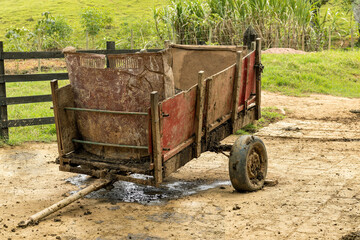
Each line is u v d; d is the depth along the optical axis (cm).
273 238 461
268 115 1193
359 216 511
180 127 565
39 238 471
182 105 558
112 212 551
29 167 761
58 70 1919
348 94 1516
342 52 2039
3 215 541
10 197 611
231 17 2205
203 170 754
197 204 573
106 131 581
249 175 614
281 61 1805
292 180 673
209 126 618
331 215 517
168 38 2262
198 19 2183
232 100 680
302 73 1677
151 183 534
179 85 829
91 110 575
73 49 599
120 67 567
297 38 2300
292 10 2248
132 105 564
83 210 559
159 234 481
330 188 622
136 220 523
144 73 549
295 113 1243
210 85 595
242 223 503
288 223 497
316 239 454
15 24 3544
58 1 4444
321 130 1048
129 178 547
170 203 582
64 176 713
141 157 572
